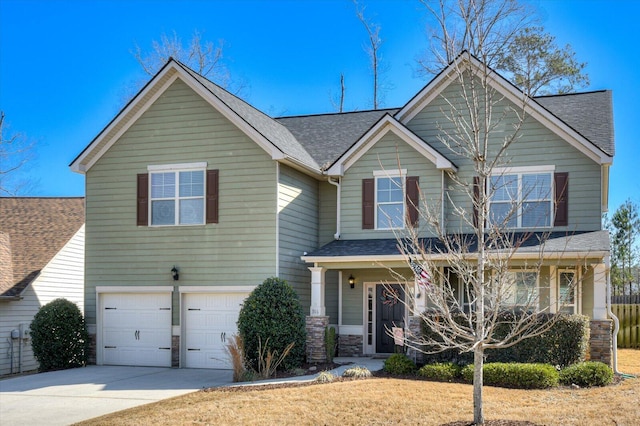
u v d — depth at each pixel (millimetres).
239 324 18516
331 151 23672
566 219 19672
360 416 12320
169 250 21000
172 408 13609
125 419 12867
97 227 21844
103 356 21656
